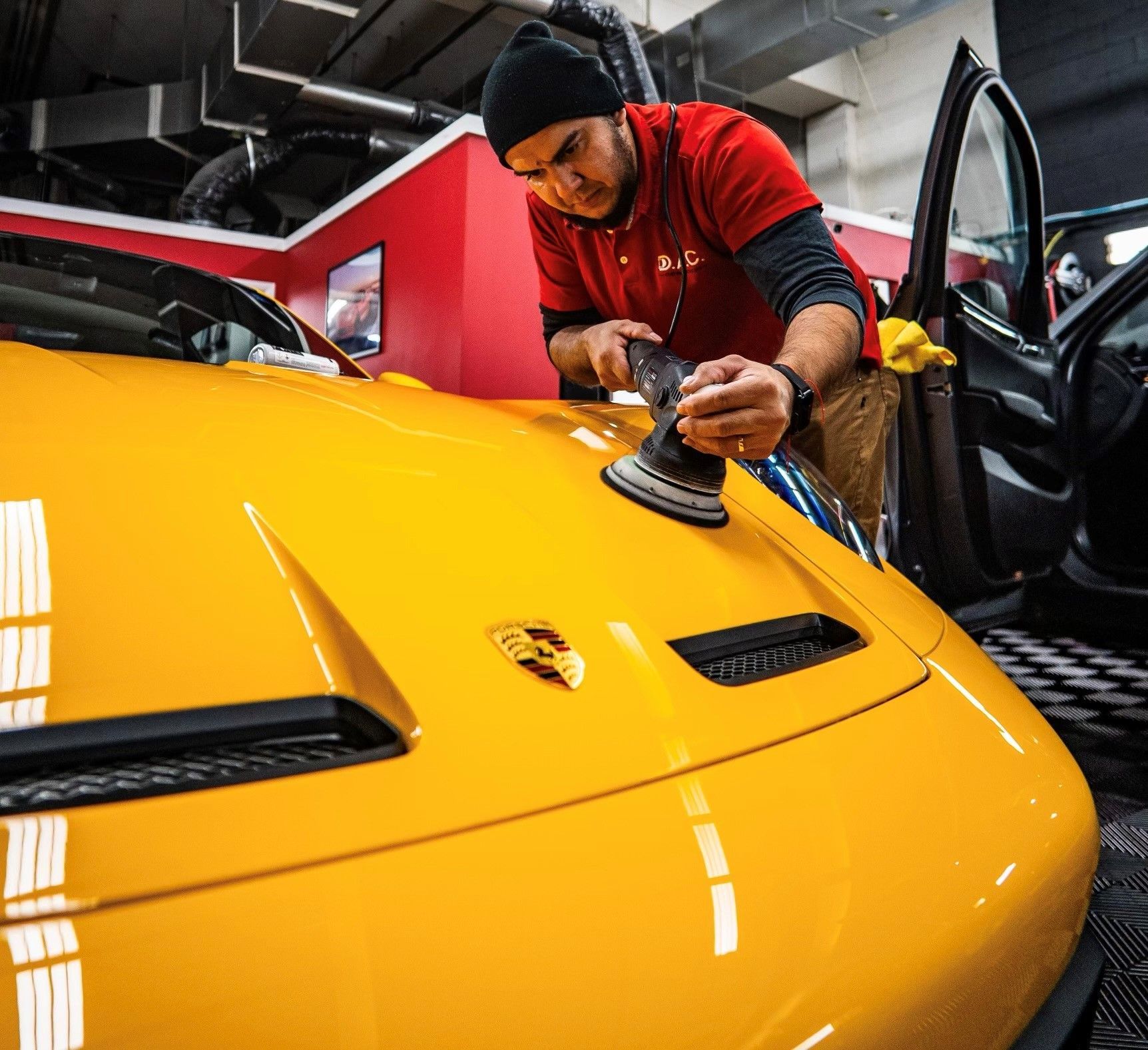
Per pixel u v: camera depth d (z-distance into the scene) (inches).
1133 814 55.1
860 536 32.4
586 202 36.5
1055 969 16.3
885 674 20.5
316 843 11.3
